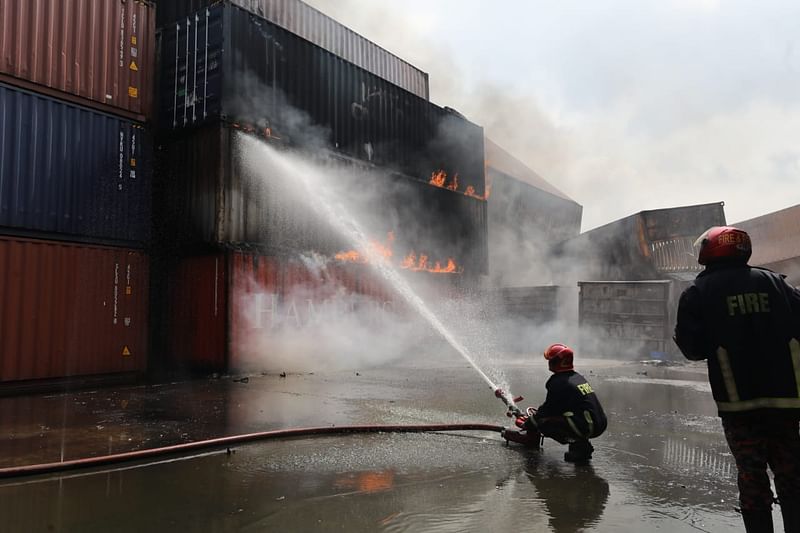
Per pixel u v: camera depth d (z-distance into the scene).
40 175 9.15
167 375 10.75
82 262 9.62
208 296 10.58
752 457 2.45
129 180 10.43
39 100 9.23
